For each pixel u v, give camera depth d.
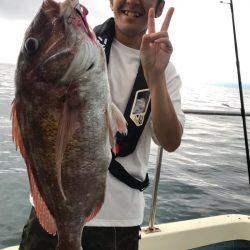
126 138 1.99
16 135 1.50
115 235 2.02
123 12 2.08
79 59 1.46
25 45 1.46
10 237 4.60
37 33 1.46
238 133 14.52
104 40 2.15
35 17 1.50
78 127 1.50
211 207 6.14
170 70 2.20
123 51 2.16
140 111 2.05
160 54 1.72
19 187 6.16
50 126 1.46
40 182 1.50
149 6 2.05
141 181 2.07
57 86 1.45
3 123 9.41
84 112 1.50
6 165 7.16
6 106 10.38
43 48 1.45
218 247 3.21
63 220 1.54
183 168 8.45
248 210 6.09
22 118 1.48
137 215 2.07
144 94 2.06
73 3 1.50
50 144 1.47
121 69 2.13
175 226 3.12
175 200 6.28
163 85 1.76
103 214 1.98
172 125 1.81
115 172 1.99
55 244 1.99
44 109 1.46
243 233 3.29
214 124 16.91
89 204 1.58
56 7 1.50
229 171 8.53
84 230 1.99
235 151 10.89
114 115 1.63
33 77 1.45
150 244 2.92
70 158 1.51
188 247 3.07
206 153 10.35
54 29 1.47
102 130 1.56
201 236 3.12
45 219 1.52
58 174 1.48
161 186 6.96
